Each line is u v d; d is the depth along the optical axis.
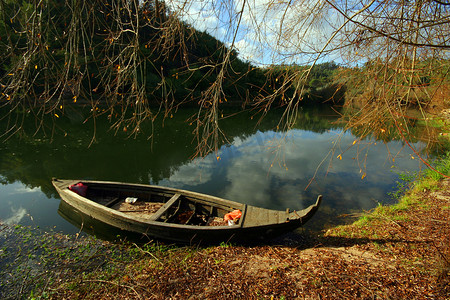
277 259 4.48
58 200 7.43
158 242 5.34
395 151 12.96
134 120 3.03
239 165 11.20
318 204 5.08
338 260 4.26
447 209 6.02
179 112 26.08
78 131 16.70
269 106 3.00
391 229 5.27
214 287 3.71
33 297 3.80
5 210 6.79
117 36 2.72
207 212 6.37
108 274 4.24
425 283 3.38
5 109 20.62
